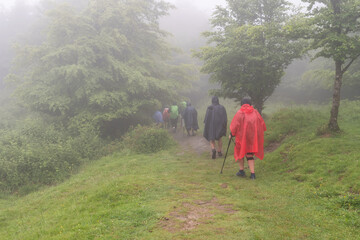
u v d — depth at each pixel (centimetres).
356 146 511
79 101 1273
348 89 1298
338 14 576
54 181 731
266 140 749
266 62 895
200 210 336
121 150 956
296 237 255
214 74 1027
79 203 419
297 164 508
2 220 440
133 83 1253
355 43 564
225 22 1020
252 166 499
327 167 450
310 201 353
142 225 292
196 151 871
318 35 621
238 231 268
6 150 856
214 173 563
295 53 913
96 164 817
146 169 645
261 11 991
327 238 252
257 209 336
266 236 255
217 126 720
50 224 347
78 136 1059
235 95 1057
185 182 492
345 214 301
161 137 996
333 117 625
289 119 839
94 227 296
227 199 383
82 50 1163
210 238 253
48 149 855
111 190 432
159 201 377
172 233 266
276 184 445
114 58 1312
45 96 1173
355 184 366
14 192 692
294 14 943
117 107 1232
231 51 888
